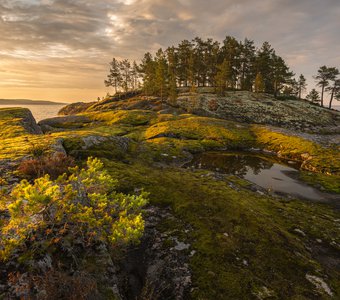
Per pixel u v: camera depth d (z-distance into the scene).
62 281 6.64
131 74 125.44
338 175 29.00
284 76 101.38
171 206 15.40
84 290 6.64
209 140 46.12
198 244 11.71
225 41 112.56
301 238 14.03
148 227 13.15
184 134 48.56
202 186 20.11
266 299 8.95
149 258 11.00
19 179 14.20
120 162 25.98
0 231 7.85
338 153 36.03
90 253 8.52
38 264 7.11
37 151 19.81
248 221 14.19
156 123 60.72
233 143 46.41
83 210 9.14
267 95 102.12
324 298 9.34
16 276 6.58
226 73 92.56
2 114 46.41
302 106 90.06
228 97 91.69
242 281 9.67
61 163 16.64
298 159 37.28
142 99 94.12
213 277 9.78
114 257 9.77
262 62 100.94
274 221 15.57
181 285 9.49
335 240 14.32
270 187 24.62
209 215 14.52
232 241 12.13
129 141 37.50
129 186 17.97
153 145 38.66
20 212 7.63
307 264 11.27
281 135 47.69
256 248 11.84
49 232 7.74
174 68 107.25
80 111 115.94
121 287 9.05
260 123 71.56
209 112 76.44
